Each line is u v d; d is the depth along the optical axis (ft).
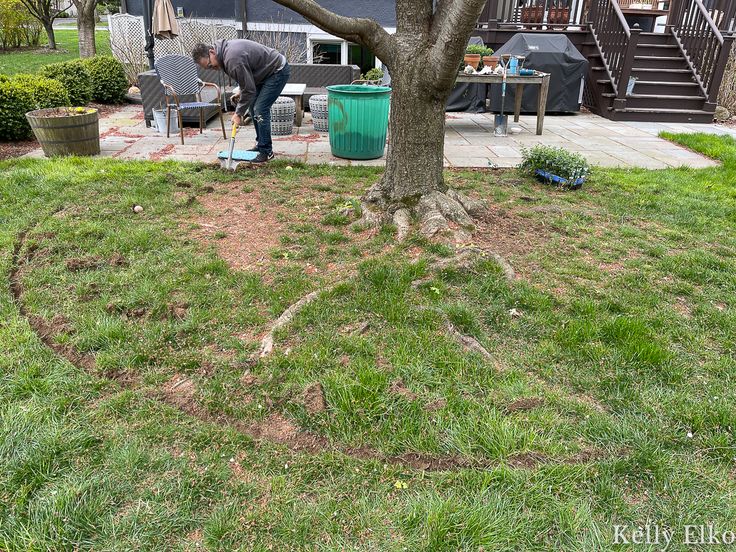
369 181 17.78
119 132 25.49
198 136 25.02
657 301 10.27
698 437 6.97
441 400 7.43
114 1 88.17
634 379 8.04
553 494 6.07
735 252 12.68
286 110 24.89
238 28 38.81
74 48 66.13
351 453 6.64
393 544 5.48
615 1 33.04
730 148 23.70
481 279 10.73
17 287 10.30
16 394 7.34
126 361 8.11
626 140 26.48
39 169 17.70
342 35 11.87
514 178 18.69
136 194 15.64
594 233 13.66
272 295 10.06
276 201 15.55
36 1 62.23
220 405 7.30
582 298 10.22
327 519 5.73
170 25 25.80
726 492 6.19
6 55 58.03
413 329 9.03
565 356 8.52
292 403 7.33
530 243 12.84
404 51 12.14
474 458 6.56
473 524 5.65
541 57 32.04
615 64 32.99
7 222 13.37
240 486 6.10
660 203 16.16
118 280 10.52
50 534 5.47
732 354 8.76
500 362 8.36
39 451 6.40
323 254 11.97
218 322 9.23
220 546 5.43
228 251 12.12
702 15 32.48
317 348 8.42
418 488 6.15
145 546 5.40
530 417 7.15
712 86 31.73
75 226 13.10
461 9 10.12
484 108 34.06
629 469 6.42
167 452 6.52
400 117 12.89
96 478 6.09
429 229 12.41
